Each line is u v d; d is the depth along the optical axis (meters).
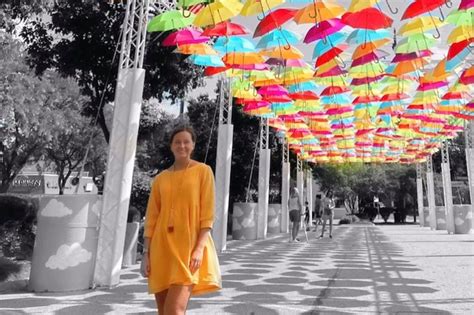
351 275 7.95
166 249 3.03
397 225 32.09
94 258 6.80
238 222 16.72
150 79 12.06
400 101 10.91
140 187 19.23
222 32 6.88
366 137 16.20
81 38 11.48
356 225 31.39
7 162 27.42
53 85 24.06
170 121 20.45
